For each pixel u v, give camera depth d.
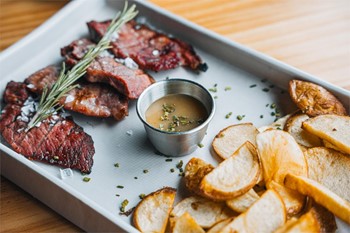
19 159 0.36
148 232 0.33
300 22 0.50
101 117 0.41
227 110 0.41
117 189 0.37
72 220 0.36
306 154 0.36
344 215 0.32
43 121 0.40
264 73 0.43
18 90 0.42
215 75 0.44
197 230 0.32
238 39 0.49
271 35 0.49
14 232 0.36
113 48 0.44
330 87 0.40
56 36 0.47
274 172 0.35
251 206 0.32
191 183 0.35
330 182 0.35
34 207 0.37
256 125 0.41
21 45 0.44
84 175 0.38
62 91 0.39
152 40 0.46
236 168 0.34
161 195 0.35
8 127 0.40
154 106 0.40
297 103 0.40
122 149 0.39
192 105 0.40
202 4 0.52
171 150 0.38
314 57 0.47
